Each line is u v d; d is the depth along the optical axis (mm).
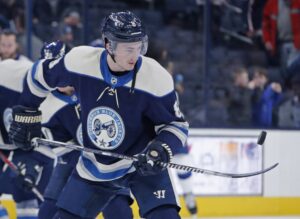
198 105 12898
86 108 6074
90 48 6066
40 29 12727
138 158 5895
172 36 13516
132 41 5629
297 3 13211
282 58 13258
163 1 13680
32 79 6332
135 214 11438
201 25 13578
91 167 6293
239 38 13438
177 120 6043
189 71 13281
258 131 12047
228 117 12805
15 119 6445
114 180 6324
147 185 6207
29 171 8688
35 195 9141
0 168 9102
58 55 7793
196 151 11820
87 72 5965
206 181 11844
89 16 13188
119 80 5891
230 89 13016
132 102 5926
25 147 6539
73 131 7656
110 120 6020
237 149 11969
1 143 8711
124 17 5703
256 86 13062
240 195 11977
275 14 13312
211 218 11758
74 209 6258
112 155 6004
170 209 6098
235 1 13383
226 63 13234
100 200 6371
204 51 12875
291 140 12164
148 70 5898
